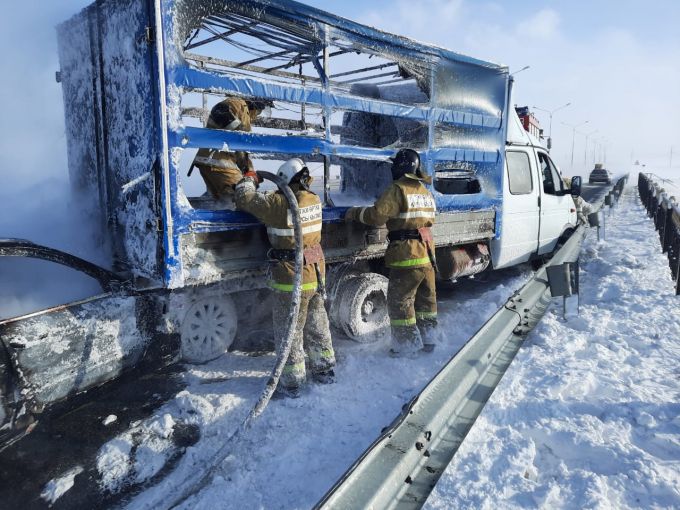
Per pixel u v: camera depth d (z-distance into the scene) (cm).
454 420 288
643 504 244
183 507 256
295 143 373
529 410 331
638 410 329
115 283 345
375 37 420
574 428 306
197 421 334
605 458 280
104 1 349
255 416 292
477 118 551
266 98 349
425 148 495
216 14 327
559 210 775
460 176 618
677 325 495
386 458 216
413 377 404
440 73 493
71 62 403
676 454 285
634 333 479
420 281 440
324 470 283
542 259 785
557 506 242
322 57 390
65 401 329
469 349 338
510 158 653
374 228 470
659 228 990
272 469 285
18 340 279
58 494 265
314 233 373
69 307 311
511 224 655
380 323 491
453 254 570
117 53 340
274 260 366
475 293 663
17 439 290
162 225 319
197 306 391
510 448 285
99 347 321
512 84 606
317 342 388
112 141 359
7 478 276
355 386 388
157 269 327
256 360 432
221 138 333
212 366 413
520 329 455
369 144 629
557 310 561
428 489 225
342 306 459
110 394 367
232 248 361
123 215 355
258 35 395
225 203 423
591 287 666
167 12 303
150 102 314
